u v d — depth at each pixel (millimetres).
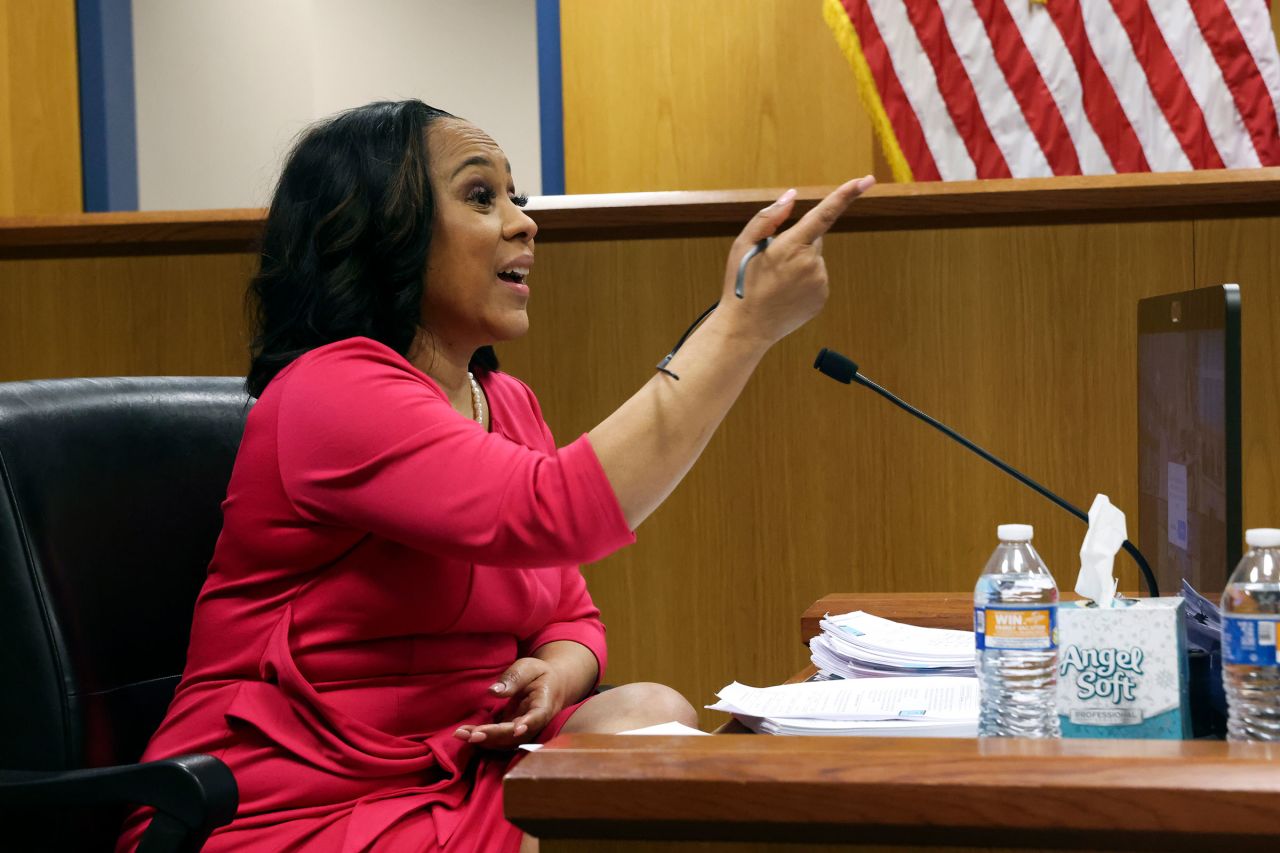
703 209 4906
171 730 2250
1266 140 5266
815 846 1346
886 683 2035
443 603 2311
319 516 2211
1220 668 1842
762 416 5086
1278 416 4773
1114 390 4895
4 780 1990
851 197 1980
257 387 2463
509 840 2084
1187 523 2107
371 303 2420
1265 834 1218
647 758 1404
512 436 2805
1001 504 4961
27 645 2133
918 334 4996
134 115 7074
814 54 6211
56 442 2273
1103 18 5355
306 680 2242
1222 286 1888
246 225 5070
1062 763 1307
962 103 5398
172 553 2449
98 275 5332
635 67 6316
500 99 9984
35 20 6699
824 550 5055
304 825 2080
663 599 5133
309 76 8961
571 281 5188
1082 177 4703
